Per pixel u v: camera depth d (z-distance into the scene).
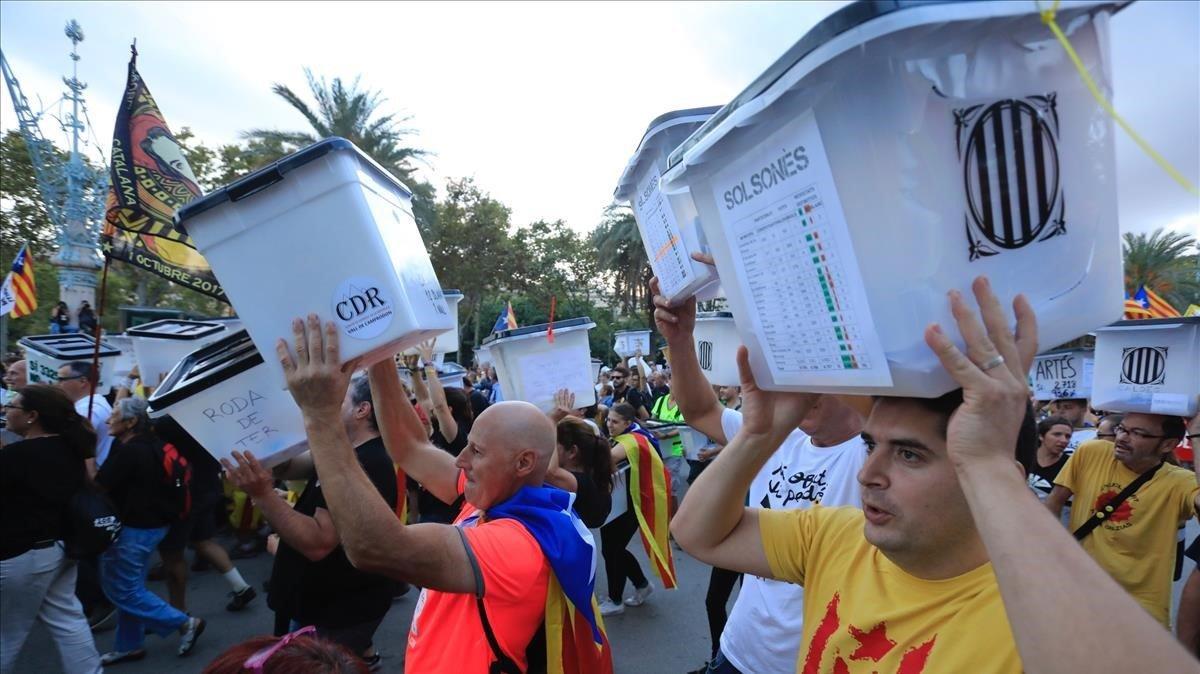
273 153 24.58
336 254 1.36
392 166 25.69
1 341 15.48
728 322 3.89
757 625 2.42
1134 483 3.13
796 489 2.53
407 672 1.93
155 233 3.56
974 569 1.14
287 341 1.40
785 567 1.48
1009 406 0.84
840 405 2.47
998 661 1.05
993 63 0.81
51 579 3.52
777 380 1.19
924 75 0.79
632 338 15.69
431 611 1.93
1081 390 6.26
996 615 1.08
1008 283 0.84
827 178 0.86
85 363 6.01
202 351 2.44
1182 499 3.01
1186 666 0.71
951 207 0.81
